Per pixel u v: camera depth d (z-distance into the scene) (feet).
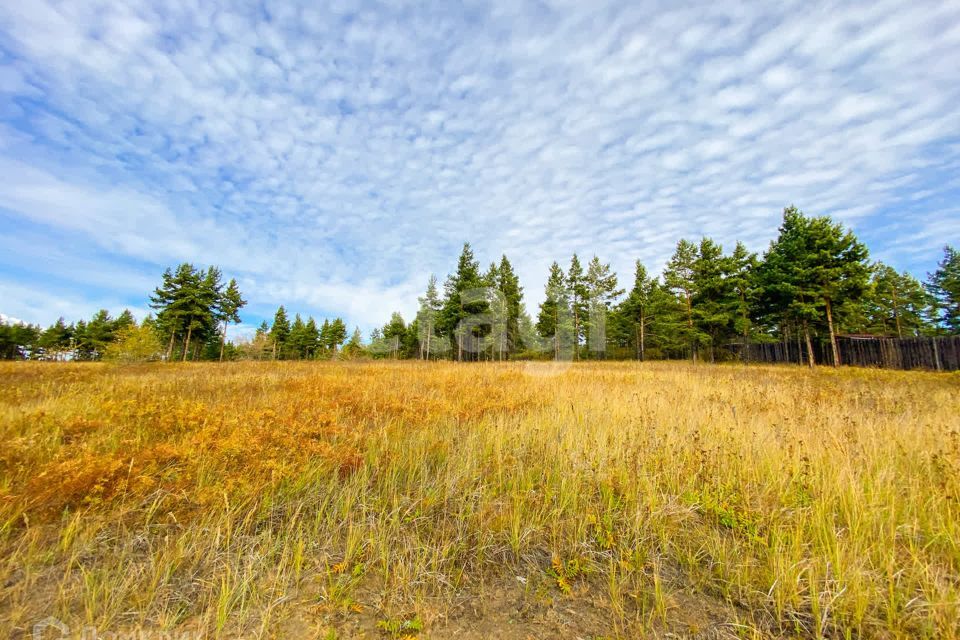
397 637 6.47
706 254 98.58
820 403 25.05
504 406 22.82
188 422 16.43
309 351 192.13
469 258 110.11
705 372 55.67
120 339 89.35
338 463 13.14
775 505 10.42
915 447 14.82
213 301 133.18
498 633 6.72
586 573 8.54
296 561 8.08
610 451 14.46
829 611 7.37
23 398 22.25
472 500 11.19
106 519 9.20
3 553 8.04
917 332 127.95
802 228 79.36
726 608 7.48
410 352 180.24
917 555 8.59
